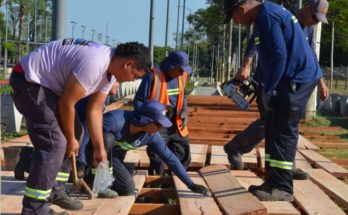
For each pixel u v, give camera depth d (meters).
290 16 5.98
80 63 4.63
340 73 44.53
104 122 5.91
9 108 12.56
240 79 7.03
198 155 9.06
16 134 12.41
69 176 6.04
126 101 19.30
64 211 5.42
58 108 4.70
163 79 7.47
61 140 4.79
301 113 6.12
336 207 6.04
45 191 4.81
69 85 4.62
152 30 18.41
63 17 8.15
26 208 4.80
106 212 5.49
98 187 5.45
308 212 5.83
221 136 11.69
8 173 7.10
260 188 6.20
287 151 6.14
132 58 4.68
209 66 87.12
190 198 6.17
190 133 11.99
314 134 13.80
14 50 44.66
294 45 5.98
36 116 4.73
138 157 8.52
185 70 7.46
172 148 7.81
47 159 4.76
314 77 6.09
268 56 5.89
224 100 19.36
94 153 5.02
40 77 4.73
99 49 4.71
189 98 19.88
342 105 20.41
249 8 5.95
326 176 7.80
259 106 6.89
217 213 5.56
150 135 6.15
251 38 7.04
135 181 6.98
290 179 6.21
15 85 4.76
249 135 7.79
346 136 13.61
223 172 7.26
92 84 4.67
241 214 5.45
